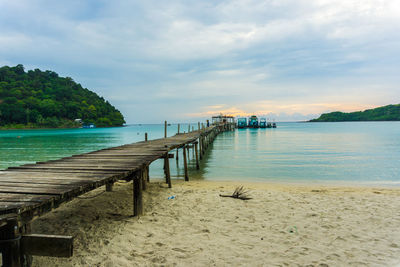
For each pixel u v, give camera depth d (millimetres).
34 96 150000
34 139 48438
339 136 43719
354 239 5027
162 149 9938
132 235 5164
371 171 13953
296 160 18172
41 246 2668
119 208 7039
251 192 8953
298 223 5887
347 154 20875
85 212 6641
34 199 3303
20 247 2707
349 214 6512
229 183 11219
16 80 167125
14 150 27625
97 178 4727
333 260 4219
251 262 4141
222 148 27578
